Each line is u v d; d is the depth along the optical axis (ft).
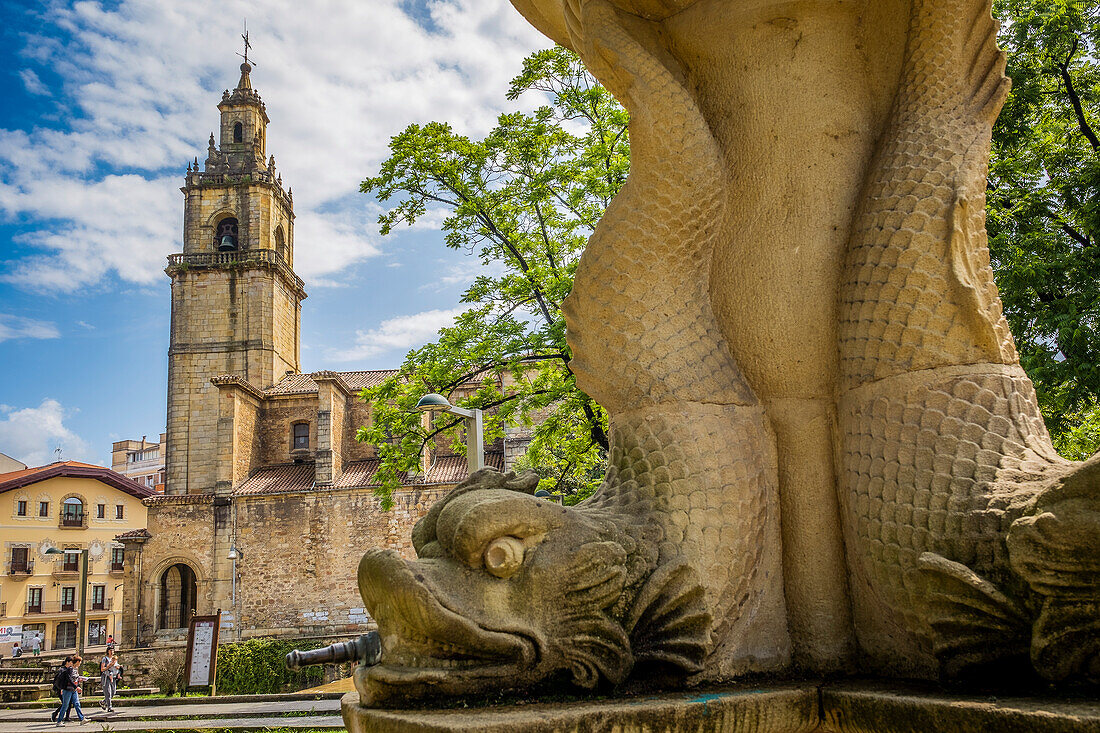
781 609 6.26
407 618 5.05
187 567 110.52
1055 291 25.66
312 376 107.34
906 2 6.50
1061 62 29.48
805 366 6.44
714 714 4.99
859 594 6.04
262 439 121.29
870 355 5.98
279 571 102.78
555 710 4.74
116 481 162.91
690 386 6.24
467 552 5.20
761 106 6.72
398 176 42.88
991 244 26.73
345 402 119.34
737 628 5.97
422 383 44.39
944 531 5.30
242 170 139.85
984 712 4.28
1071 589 4.49
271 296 132.16
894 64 6.66
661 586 5.51
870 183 6.36
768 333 6.47
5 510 149.38
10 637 145.38
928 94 6.33
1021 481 5.14
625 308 6.42
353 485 104.37
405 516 102.99
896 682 5.50
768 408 6.51
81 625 90.02
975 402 5.56
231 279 132.26
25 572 149.69
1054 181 28.76
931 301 5.81
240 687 84.33
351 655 5.48
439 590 5.06
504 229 42.78
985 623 4.90
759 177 6.66
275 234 145.28
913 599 5.39
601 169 40.42
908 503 5.53
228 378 111.24
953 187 5.96
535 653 5.12
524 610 5.16
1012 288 25.11
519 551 5.24
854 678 5.88
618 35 6.67
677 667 5.52
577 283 6.62
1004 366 5.75
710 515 5.89
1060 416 25.13
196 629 60.34
